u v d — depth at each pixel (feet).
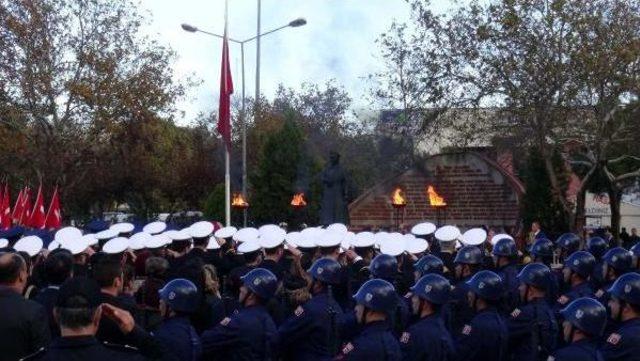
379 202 99.25
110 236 46.29
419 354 23.76
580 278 34.53
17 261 21.01
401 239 40.01
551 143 102.99
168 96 117.19
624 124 93.56
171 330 21.85
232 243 46.93
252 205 124.88
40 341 20.44
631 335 23.35
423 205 98.37
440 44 91.25
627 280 23.95
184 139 162.61
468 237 42.88
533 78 86.69
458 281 34.73
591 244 48.78
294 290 29.71
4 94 109.91
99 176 132.57
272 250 34.04
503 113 93.40
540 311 28.63
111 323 16.66
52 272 24.52
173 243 42.63
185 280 22.63
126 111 114.21
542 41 85.71
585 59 83.10
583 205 94.94
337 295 32.35
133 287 30.07
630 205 175.42
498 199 97.14
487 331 26.35
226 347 23.70
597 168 97.55
